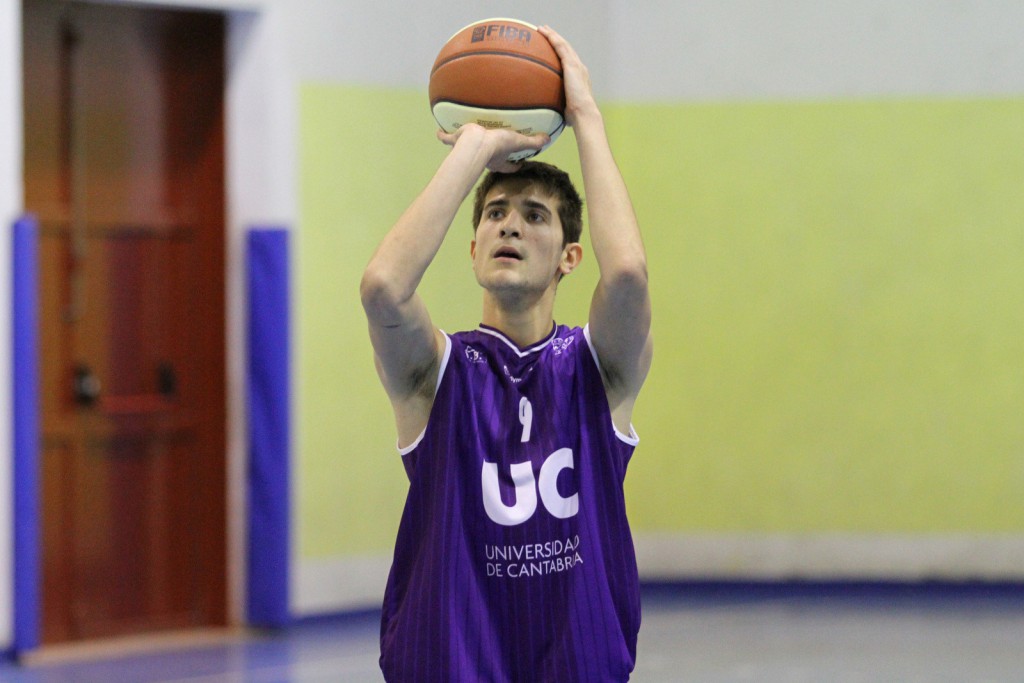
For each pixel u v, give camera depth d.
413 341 4.96
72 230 13.18
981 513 15.68
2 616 12.19
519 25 5.52
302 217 13.59
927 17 15.55
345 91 13.79
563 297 14.66
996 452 15.66
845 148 15.70
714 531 15.89
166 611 13.77
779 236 15.79
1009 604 15.13
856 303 15.73
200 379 13.84
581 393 5.22
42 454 13.07
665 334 15.91
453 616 4.96
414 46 14.23
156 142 13.58
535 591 5.05
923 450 15.71
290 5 13.44
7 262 12.02
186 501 13.86
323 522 13.79
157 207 13.62
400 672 5.00
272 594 13.42
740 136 15.80
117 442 13.48
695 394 15.91
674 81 15.86
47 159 13.02
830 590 15.75
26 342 12.00
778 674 12.05
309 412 13.68
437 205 4.86
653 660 12.62
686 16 15.80
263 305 13.33
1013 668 12.25
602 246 5.00
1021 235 15.56
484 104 5.40
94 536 13.37
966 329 15.65
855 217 15.71
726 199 15.84
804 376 15.81
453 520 5.02
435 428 5.12
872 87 15.65
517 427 5.14
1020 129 15.54
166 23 13.47
